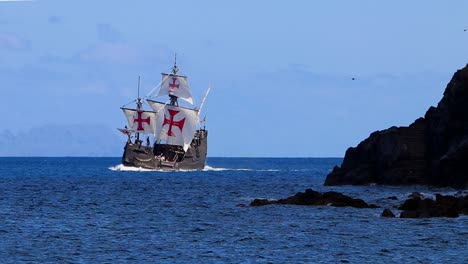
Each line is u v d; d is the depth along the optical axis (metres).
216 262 147.88
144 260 149.88
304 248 163.00
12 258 151.38
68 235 181.12
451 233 181.38
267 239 175.25
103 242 170.75
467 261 148.38
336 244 167.88
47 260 149.62
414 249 161.38
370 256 153.88
